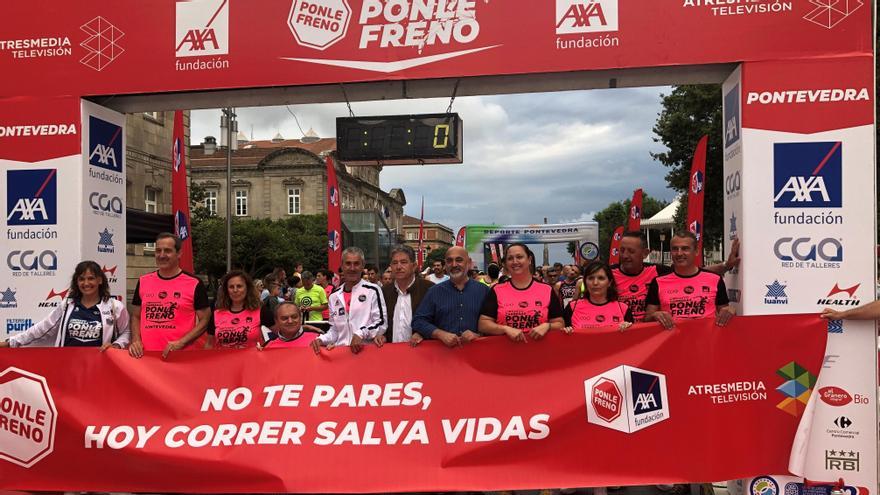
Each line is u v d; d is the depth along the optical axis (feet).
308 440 14.73
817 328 14.40
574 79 17.02
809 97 15.24
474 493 15.75
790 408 14.42
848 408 14.75
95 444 15.08
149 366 15.33
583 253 67.15
